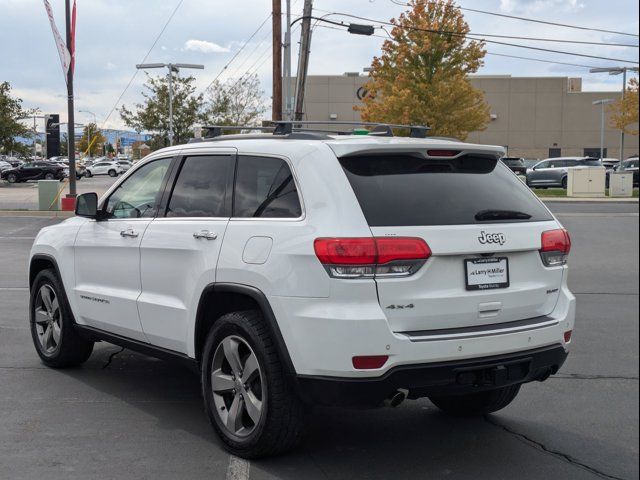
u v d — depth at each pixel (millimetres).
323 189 4078
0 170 60562
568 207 28156
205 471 4195
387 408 5508
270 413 4145
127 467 4238
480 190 4398
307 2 25609
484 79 66250
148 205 5328
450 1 36625
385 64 38406
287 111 26156
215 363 4535
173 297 4867
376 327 3801
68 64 25266
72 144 25719
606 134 66562
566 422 5164
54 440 4664
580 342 7496
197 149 5062
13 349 7016
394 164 4242
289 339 4008
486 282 4164
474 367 4023
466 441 4793
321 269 3893
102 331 5691
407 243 3906
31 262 6504
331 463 4371
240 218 4496
